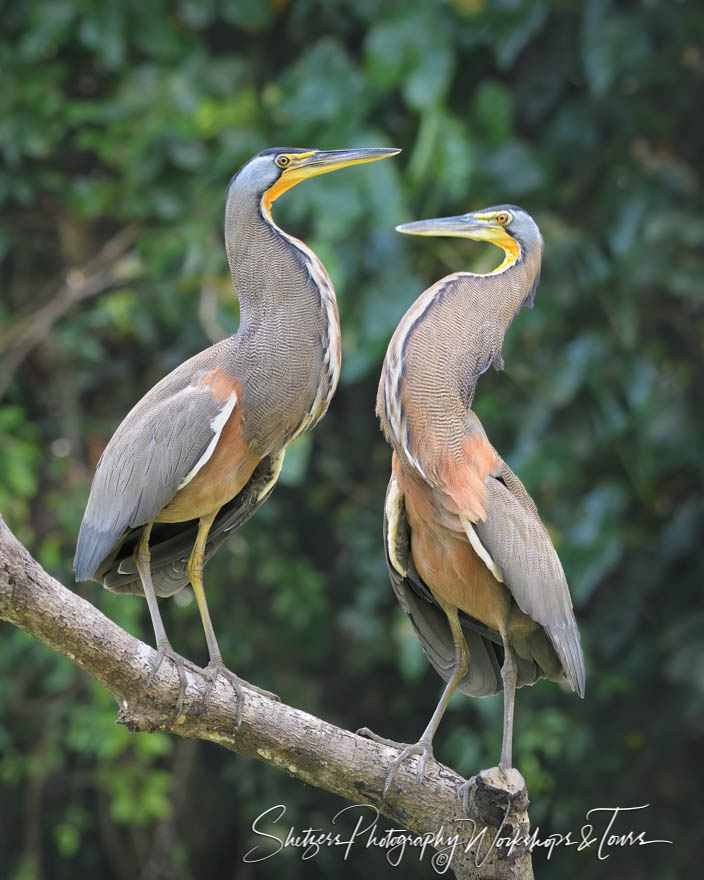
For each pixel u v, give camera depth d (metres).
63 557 11.44
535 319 11.13
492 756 11.45
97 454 11.84
